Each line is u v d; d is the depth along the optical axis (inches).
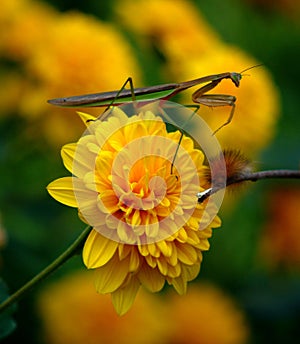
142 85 33.1
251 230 35.7
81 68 32.2
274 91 34.0
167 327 33.0
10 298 23.7
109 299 32.6
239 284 35.8
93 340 32.2
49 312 32.3
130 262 23.4
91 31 32.8
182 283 23.7
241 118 32.6
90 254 23.2
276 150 35.3
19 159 32.8
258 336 34.9
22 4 33.6
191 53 33.9
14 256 31.9
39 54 32.5
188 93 31.7
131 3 35.7
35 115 32.5
